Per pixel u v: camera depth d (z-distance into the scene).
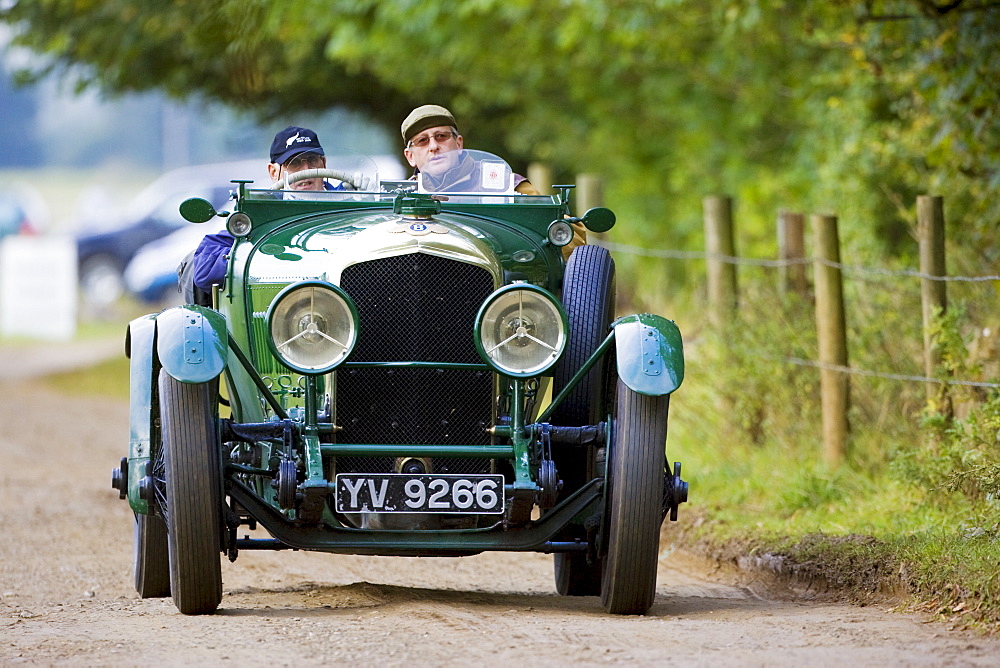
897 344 30.48
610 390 20.83
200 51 51.12
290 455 19.00
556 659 16.59
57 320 93.31
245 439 19.38
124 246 107.38
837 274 29.47
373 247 20.00
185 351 18.81
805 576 22.98
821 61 50.59
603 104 65.25
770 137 62.84
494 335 19.03
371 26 57.12
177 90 57.94
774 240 52.62
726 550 25.67
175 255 101.19
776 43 49.69
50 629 19.22
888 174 41.28
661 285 55.81
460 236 20.50
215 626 18.72
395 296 19.80
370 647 17.28
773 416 31.72
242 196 22.25
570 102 68.25
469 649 17.14
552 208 22.61
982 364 26.77
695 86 62.22
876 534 23.69
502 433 19.58
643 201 68.00
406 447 19.28
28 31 54.53
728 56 52.78
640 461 18.98
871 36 36.28
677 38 51.84
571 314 20.77
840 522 25.39
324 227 21.75
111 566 25.64
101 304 102.31
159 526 21.44
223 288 22.19
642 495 18.95
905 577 20.88
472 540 19.34
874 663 16.38
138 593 22.33
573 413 20.42
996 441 24.89
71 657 17.09
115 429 50.97
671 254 35.94
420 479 19.05
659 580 24.75
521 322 19.05
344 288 19.80
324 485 18.58
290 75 58.00
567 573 22.59
